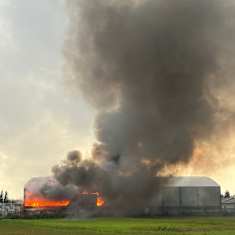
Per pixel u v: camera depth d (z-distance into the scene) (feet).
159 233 153.38
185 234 149.07
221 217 304.91
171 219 269.85
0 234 155.84
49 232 161.99
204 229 175.52
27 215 316.81
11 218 301.63
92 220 261.85
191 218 287.89
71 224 213.05
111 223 221.05
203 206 359.66
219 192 363.56
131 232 159.84
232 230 170.09
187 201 357.00
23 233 159.12
